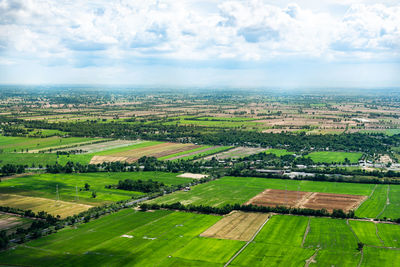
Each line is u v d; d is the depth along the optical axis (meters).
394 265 194.12
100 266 194.75
